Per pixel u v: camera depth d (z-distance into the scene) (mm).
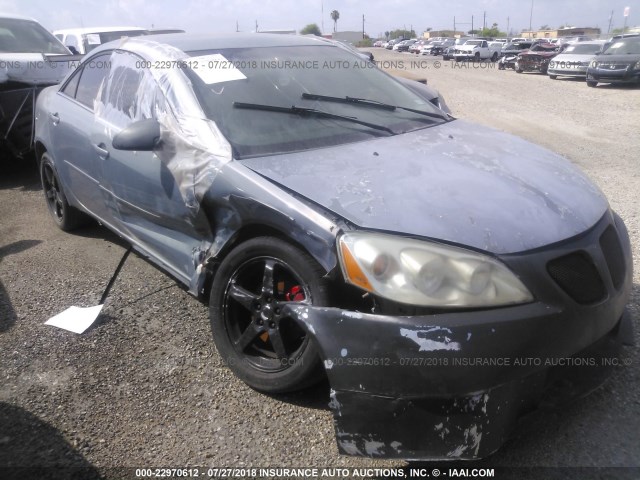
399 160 2879
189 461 2445
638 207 5641
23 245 4762
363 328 2195
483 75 23500
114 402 2803
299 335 2688
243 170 2773
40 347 3256
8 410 2748
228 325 2887
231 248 2908
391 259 2238
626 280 2635
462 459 2141
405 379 2131
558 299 2254
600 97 15570
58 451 2496
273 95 3357
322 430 2607
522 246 2279
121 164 3525
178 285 3965
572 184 2842
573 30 85750
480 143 3268
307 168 2766
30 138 6785
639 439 2516
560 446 2484
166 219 3279
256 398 2812
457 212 2395
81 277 4129
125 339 3322
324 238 2387
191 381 2947
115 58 3975
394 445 2186
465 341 2102
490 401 2131
